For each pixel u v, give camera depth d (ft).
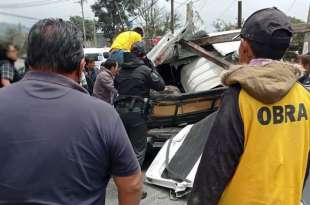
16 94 4.95
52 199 4.73
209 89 20.40
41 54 4.95
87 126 4.84
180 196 15.03
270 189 5.47
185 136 17.52
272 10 5.73
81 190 4.86
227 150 5.36
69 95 4.95
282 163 5.48
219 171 5.39
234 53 21.58
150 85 15.74
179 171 15.78
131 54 15.83
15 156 4.73
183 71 22.97
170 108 19.13
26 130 4.77
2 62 15.34
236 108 5.39
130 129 15.56
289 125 5.57
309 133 5.87
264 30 5.56
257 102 5.40
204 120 17.47
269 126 5.42
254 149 5.41
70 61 5.02
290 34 5.66
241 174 5.48
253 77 5.32
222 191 5.48
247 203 5.49
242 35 5.89
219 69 21.03
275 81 5.35
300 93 5.83
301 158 5.74
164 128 19.62
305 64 14.55
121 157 5.06
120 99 15.65
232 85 5.56
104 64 19.54
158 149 20.15
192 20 22.16
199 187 5.55
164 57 21.83
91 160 4.86
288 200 5.62
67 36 5.00
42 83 4.96
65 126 4.78
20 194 4.69
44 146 4.72
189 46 21.59
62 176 4.75
